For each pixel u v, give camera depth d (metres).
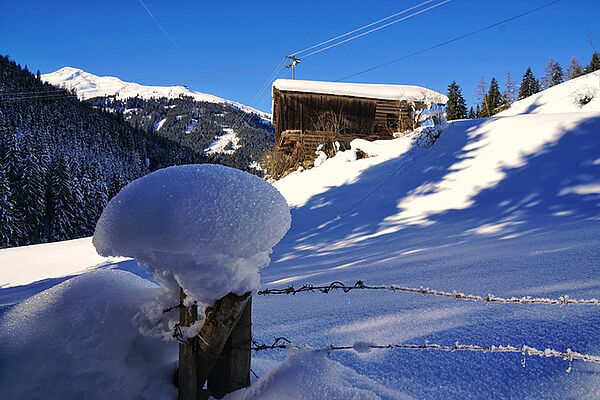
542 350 1.34
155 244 0.97
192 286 1.01
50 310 1.20
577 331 1.42
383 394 1.15
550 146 9.37
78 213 41.41
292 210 11.42
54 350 1.11
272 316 2.26
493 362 1.32
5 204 34.91
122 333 1.17
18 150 40.88
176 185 1.02
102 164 63.91
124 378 1.12
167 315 1.20
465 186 9.27
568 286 2.05
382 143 14.45
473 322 1.67
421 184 10.25
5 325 1.19
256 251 1.00
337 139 21.42
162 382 1.16
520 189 8.32
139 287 1.35
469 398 1.16
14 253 16.03
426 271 3.19
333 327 1.89
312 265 5.42
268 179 24.16
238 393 1.12
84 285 1.28
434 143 11.88
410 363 1.39
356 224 9.09
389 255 5.13
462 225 7.28
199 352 1.08
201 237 0.95
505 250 3.75
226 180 1.04
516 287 2.20
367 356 1.49
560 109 22.83
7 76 87.06
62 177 40.91
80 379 1.09
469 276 2.70
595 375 1.16
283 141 22.45
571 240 3.75
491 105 50.00
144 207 0.99
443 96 21.75
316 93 21.73
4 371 1.06
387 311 2.04
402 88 22.27
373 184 11.39
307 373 1.07
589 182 7.77
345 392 1.01
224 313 1.04
